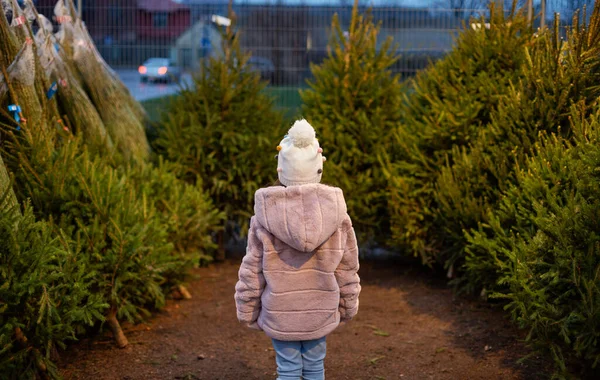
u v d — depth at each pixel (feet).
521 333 15.46
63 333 12.17
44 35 18.48
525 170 16.12
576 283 11.01
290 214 10.14
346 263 10.69
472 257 16.34
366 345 15.52
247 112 22.82
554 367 13.10
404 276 21.48
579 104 15.19
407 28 28.37
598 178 11.82
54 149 15.75
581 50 15.78
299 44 29.40
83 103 18.63
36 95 16.33
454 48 21.13
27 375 11.84
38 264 11.59
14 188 14.33
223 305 18.58
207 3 29.84
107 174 15.33
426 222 19.66
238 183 23.03
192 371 13.97
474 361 14.23
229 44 23.40
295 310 10.55
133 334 16.05
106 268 14.43
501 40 19.86
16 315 11.74
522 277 12.03
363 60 22.80
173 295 19.34
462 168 17.81
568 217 11.48
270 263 10.43
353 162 22.08
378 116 21.89
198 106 22.79
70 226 14.23
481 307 17.74
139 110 23.29
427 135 19.53
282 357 10.88
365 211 21.30
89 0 29.73
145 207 15.52
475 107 19.08
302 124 10.66
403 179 19.76
